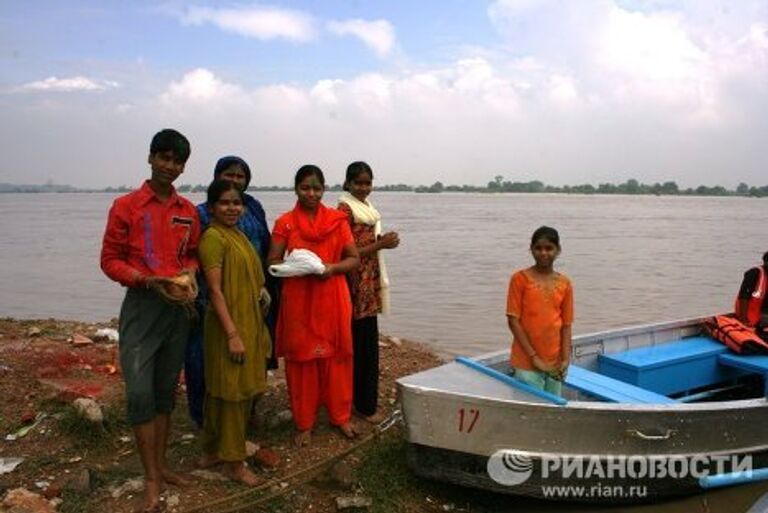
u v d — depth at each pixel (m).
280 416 5.87
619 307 15.60
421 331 12.42
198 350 5.35
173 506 4.42
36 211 91.31
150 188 4.29
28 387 6.29
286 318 5.26
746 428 5.36
